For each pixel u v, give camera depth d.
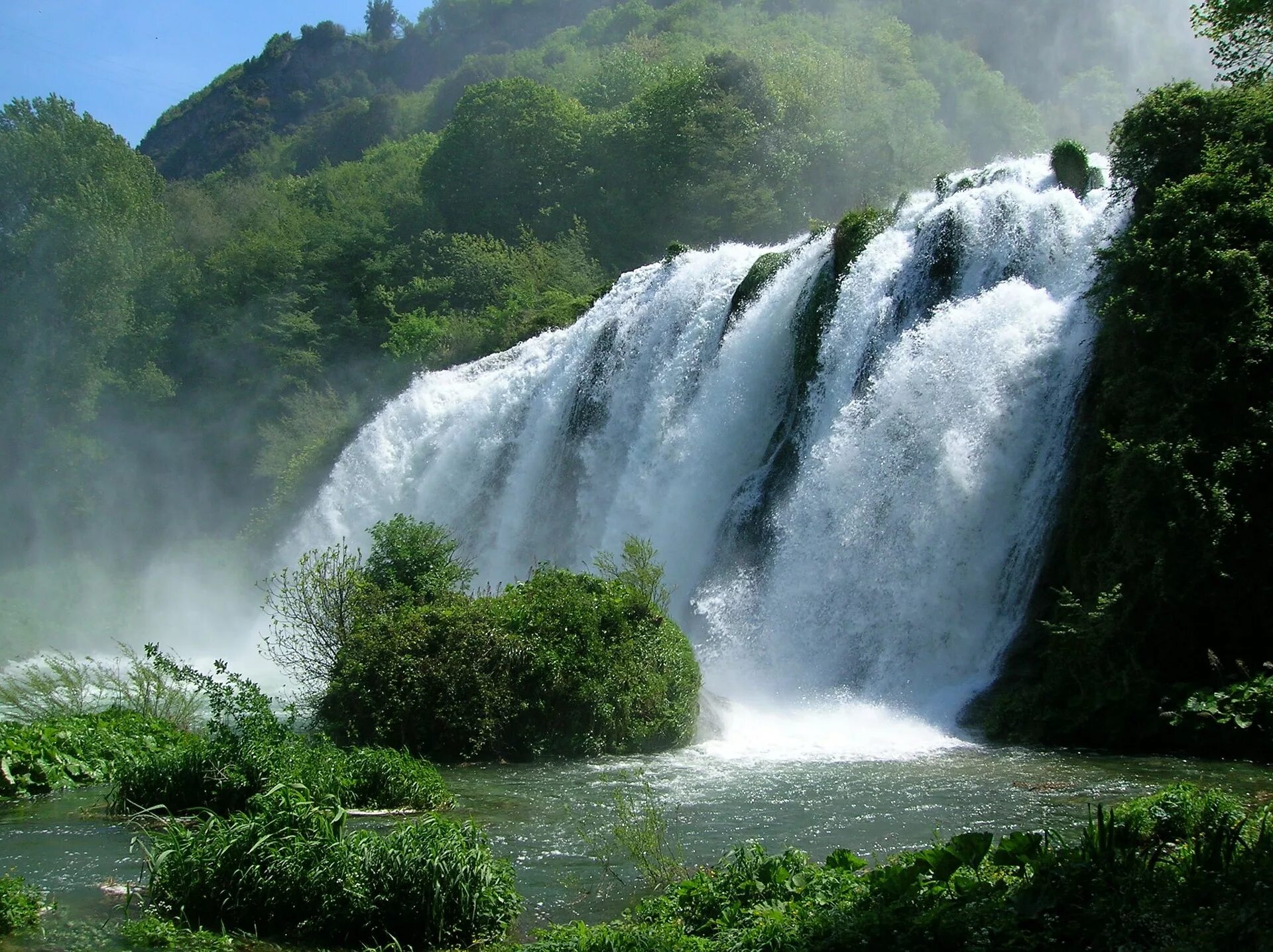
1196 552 17.52
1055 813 13.39
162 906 10.12
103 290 65.31
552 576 20.31
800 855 10.41
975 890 8.73
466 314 62.19
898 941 8.08
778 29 99.50
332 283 73.75
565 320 48.81
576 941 8.99
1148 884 8.39
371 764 14.70
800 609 23.89
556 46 134.75
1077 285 23.41
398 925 9.91
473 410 41.97
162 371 70.44
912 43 89.62
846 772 16.28
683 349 34.19
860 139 65.25
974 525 21.83
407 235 75.88
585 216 70.38
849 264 28.17
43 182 68.81
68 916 10.18
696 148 65.38
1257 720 16.28
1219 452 17.92
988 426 22.27
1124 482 18.42
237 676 15.43
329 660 19.88
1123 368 19.84
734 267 34.84
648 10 128.62
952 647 21.45
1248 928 7.47
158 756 14.41
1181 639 17.70
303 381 66.75
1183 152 21.83
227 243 81.69
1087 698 18.22
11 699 20.36
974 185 29.34
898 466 23.31
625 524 32.34
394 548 21.30
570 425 37.25
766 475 28.08
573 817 13.99
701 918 9.52
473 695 18.33
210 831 10.73
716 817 13.83
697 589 26.98
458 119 76.00
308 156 147.50
